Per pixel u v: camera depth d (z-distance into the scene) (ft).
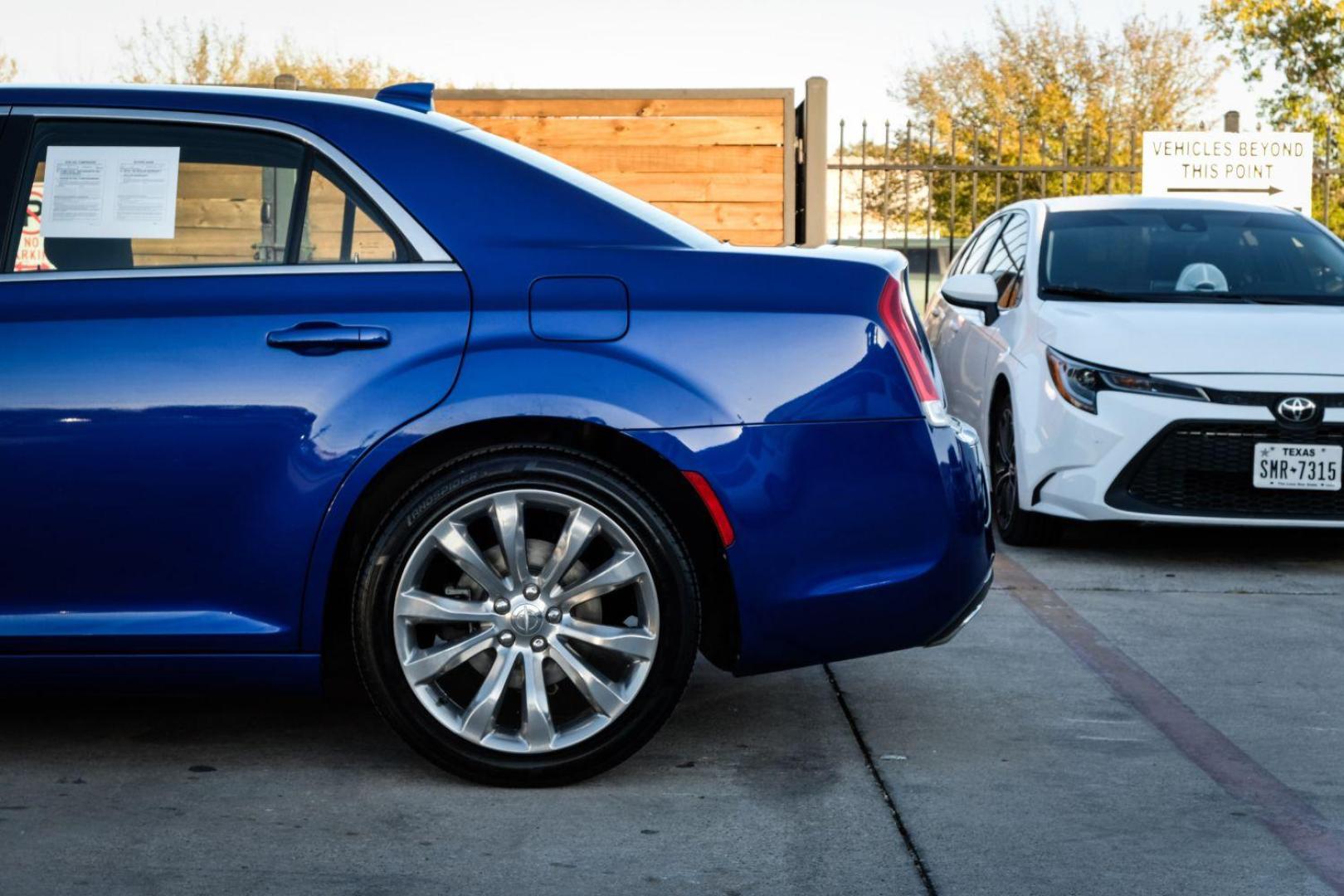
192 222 11.30
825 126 38.32
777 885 9.39
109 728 12.71
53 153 11.43
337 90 37.01
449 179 11.35
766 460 11.01
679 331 11.07
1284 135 41.65
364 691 13.84
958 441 11.79
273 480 10.85
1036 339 21.79
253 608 10.99
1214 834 10.37
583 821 10.52
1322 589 19.33
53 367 10.86
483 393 10.83
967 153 100.73
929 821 10.59
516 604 11.07
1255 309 21.63
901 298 11.63
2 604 11.00
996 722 13.14
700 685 14.33
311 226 11.28
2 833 10.16
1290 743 12.58
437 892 9.23
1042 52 113.91
